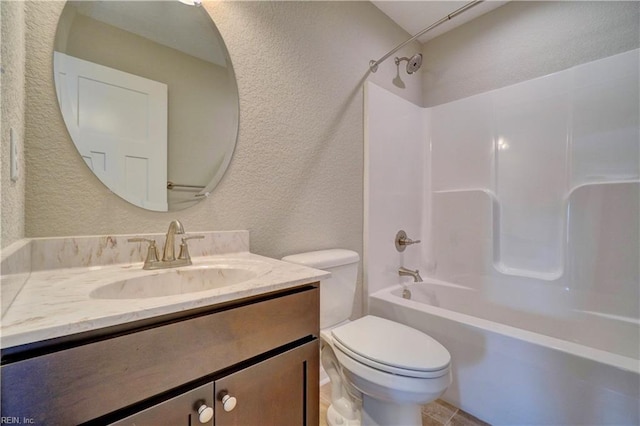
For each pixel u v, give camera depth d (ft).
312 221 5.09
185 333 1.97
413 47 7.55
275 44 4.58
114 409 1.69
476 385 4.30
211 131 3.91
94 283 2.43
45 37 2.79
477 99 6.77
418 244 7.40
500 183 6.38
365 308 6.01
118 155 3.22
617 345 4.85
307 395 2.69
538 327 5.68
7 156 2.07
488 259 6.41
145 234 3.32
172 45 3.64
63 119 2.88
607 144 5.18
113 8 3.25
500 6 6.58
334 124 5.47
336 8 5.56
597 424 3.30
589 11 5.53
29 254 2.54
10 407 1.41
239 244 4.05
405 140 7.06
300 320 2.66
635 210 4.83
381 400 3.48
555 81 5.73
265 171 4.44
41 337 1.48
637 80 4.93
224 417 2.13
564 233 5.53
